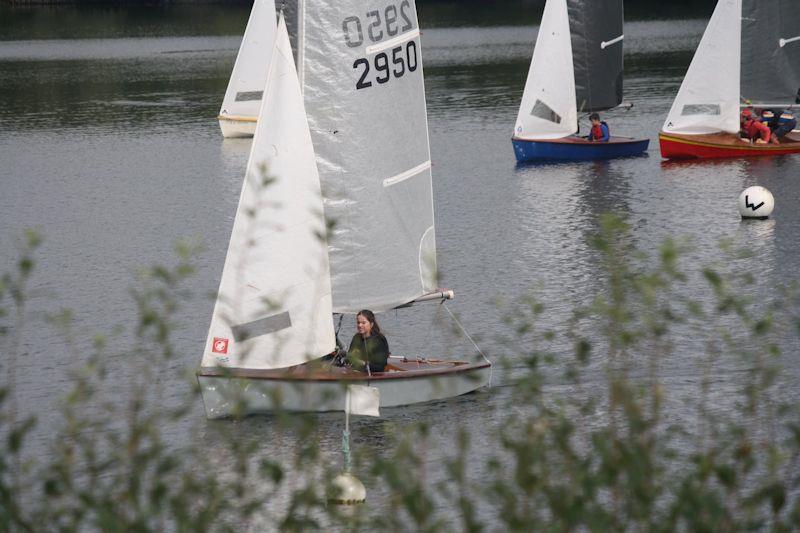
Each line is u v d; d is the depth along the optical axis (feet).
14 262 461.78
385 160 294.46
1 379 306.76
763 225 496.23
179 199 593.01
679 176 624.18
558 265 431.84
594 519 120.06
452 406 276.00
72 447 128.16
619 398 135.64
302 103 272.92
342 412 269.44
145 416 261.44
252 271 270.67
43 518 123.75
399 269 300.40
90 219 547.49
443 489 127.34
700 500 122.83
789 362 294.87
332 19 284.61
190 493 128.88
